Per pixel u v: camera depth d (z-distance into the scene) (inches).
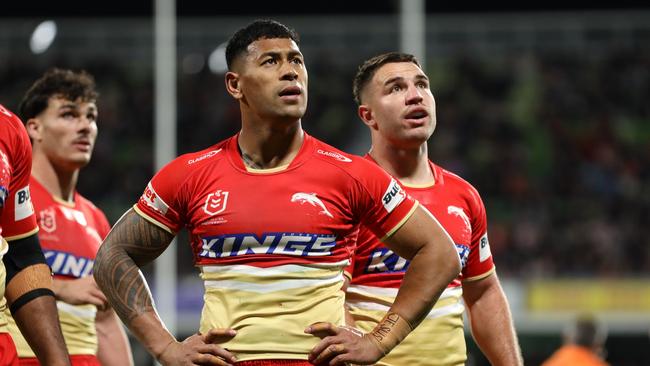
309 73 1008.2
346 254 161.5
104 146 907.4
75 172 254.4
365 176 160.7
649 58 1019.3
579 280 702.5
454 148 951.6
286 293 154.8
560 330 729.6
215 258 158.1
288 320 154.5
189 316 682.8
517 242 823.7
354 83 224.4
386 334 157.9
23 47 985.5
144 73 986.1
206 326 158.7
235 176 159.3
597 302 698.2
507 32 1002.7
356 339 155.3
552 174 917.2
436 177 213.8
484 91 1015.6
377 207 161.0
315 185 158.4
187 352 154.5
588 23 1004.6
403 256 163.9
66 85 251.0
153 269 689.0
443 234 163.3
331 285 159.0
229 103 959.6
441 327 202.7
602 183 904.9
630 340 831.1
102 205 847.1
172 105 703.7
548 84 1016.9
